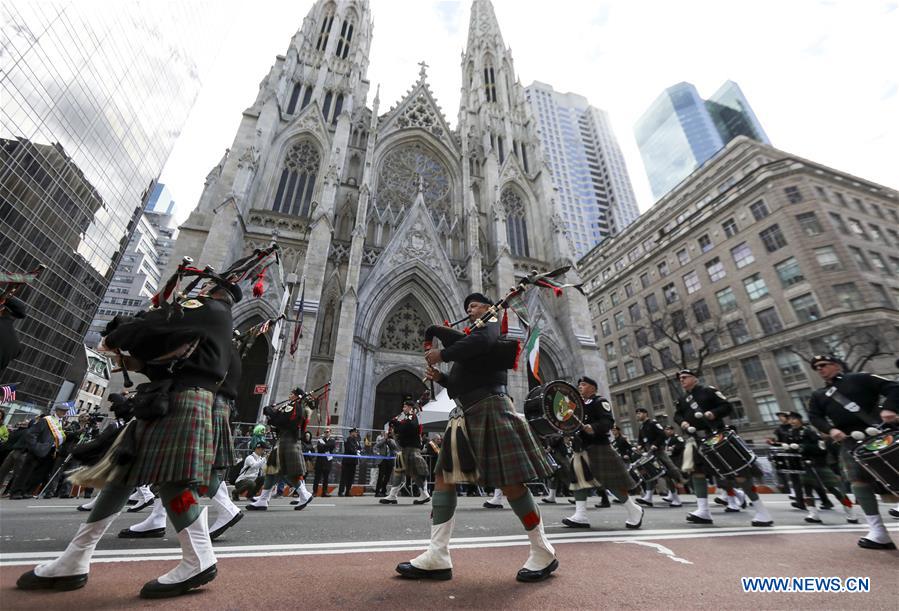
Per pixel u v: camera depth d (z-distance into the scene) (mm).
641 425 12164
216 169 31016
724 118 168125
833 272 37625
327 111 36562
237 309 24266
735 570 3592
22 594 2504
